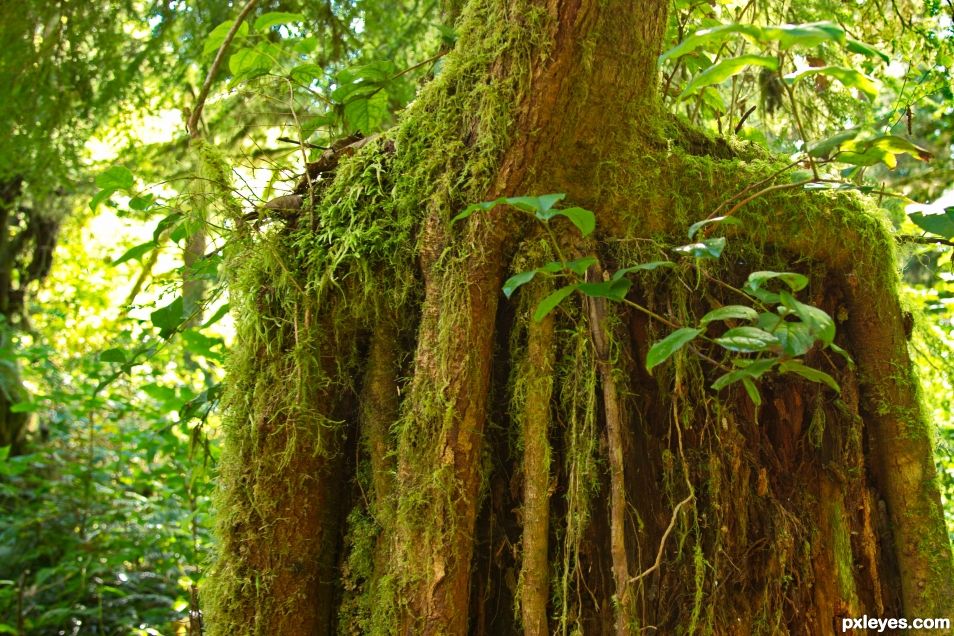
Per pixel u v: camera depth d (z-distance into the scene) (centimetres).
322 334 143
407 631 125
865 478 151
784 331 103
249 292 143
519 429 139
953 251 190
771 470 145
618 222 140
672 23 190
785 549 140
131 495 395
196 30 324
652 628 131
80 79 344
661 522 136
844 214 150
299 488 137
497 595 138
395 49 327
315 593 138
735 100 242
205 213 151
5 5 322
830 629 140
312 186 150
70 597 393
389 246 140
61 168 393
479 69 134
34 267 627
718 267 146
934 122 340
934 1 233
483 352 131
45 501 429
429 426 130
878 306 152
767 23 245
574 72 130
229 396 144
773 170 150
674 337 104
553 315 137
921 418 151
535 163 132
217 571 136
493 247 132
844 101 266
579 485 133
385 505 134
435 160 135
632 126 139
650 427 140
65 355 679
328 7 313
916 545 147
